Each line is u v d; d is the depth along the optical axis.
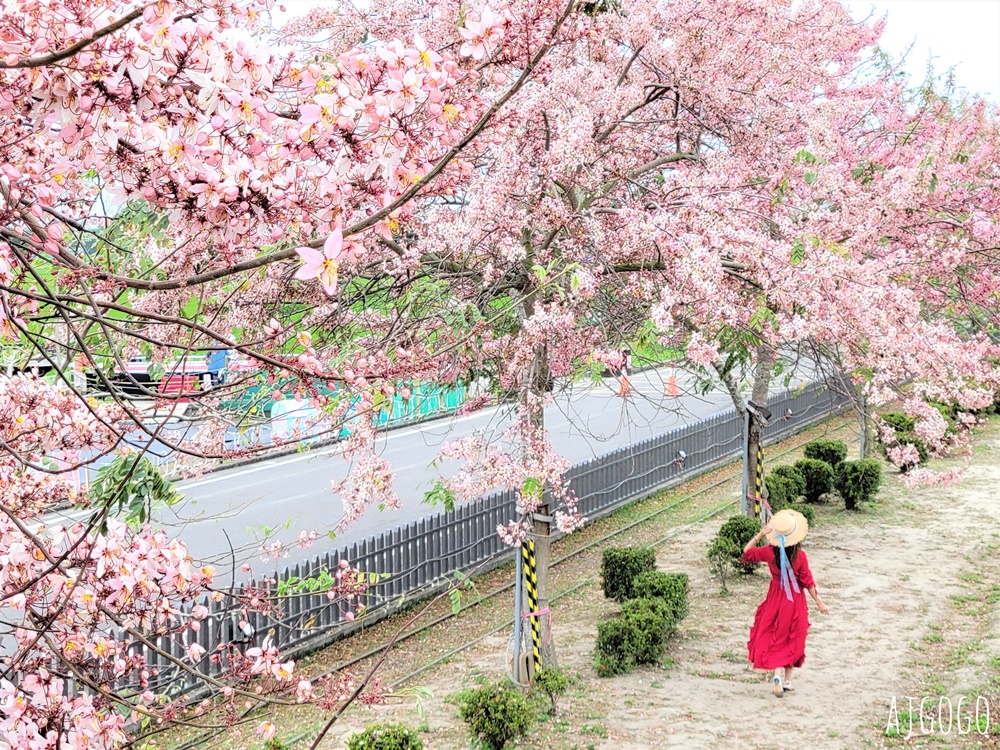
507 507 14.22
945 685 8.53
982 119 12.74
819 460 16.23
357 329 7.75
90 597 2.80
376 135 2.25
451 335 6.50
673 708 8.23
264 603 4.24
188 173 2.23
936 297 11.48
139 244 5.11
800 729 7.71
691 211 7.64
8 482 3.40
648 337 6.47
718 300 6.85
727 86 9.23
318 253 2.05
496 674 9.26
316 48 8.83
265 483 17.66
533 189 7.69
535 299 7.95
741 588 11.95
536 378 8.24
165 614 3.15
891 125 12.93
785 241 8.19
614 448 21.78
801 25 10.48
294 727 7.99
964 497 16.38
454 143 2.66
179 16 2.16
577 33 2.74
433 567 12.68
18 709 2.58
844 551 13.31
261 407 5.11
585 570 13.34
